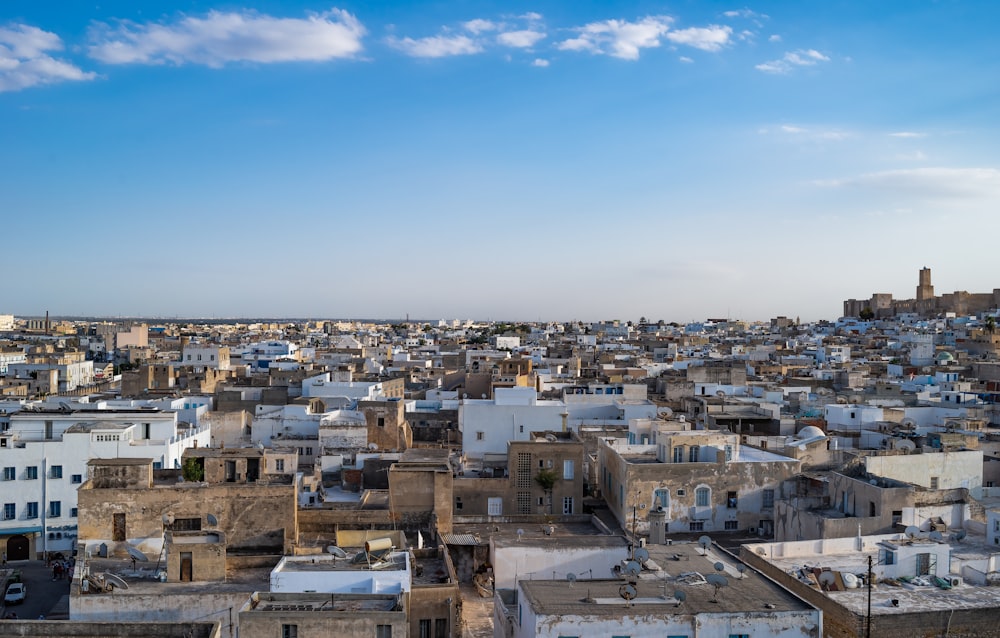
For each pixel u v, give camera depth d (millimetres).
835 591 53500
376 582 49719
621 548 58938
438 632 52531
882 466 82000
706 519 83875
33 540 92812
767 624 44312
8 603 78125
